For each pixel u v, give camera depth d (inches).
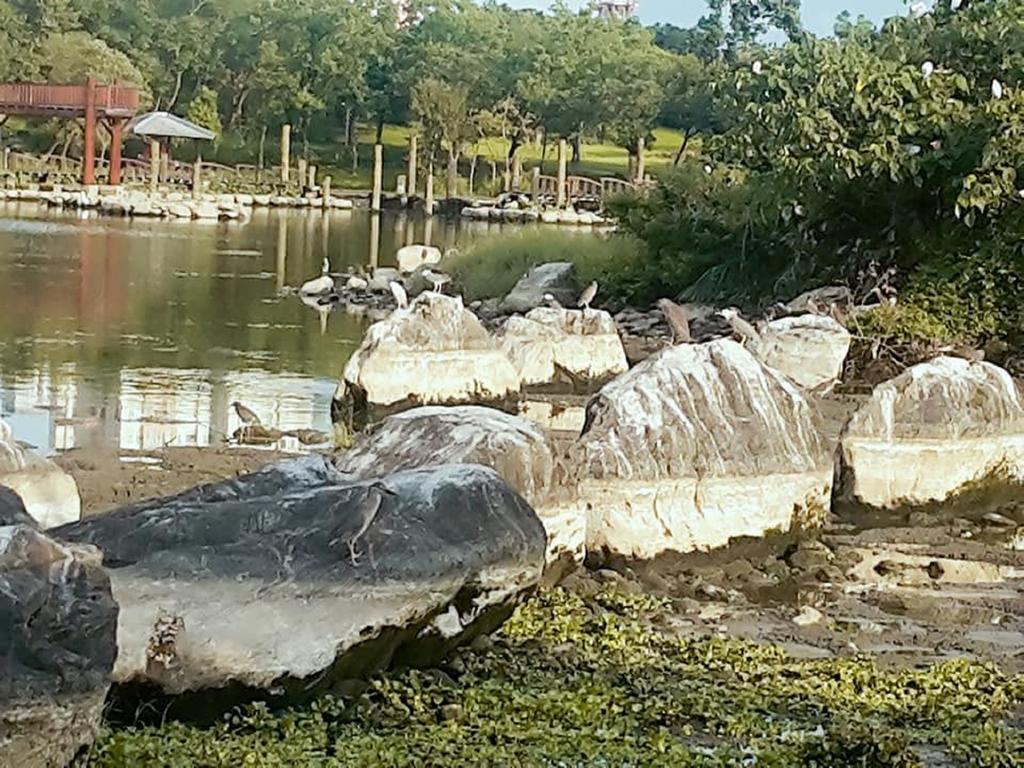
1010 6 1027.3
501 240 1411.2
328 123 3206.2
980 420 564.4
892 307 887.7
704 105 2635.3
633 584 441.1
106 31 3063.5
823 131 1013.2
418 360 725.3
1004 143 900.6
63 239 1596.9
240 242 1699.1
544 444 427.2
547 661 355.9
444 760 284.5
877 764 297.4
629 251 1230.9
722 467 477.4
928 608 437.7
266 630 303.3
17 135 2716.5
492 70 2817.4
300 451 607.2
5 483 426.6
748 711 328.5
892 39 1109.1
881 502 547.5
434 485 344.2
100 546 306.0
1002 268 895.1
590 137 2913.4
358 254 1611.7
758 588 451.5
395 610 318.7
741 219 1122.0
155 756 273.9
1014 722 336.2
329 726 299.9
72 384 738.2
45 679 240.4
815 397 748.0
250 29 3080.7
